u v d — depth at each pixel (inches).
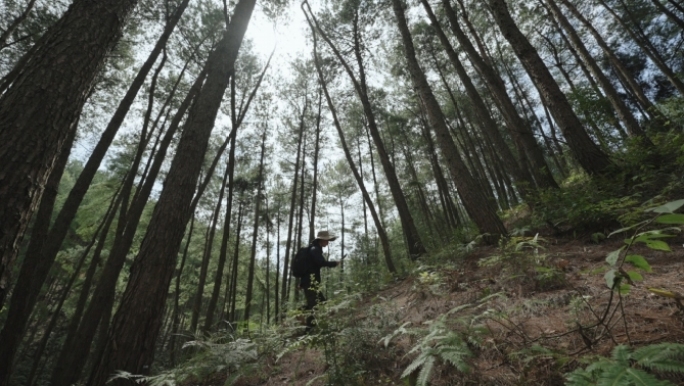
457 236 247.3
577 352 62.3
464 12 516.7
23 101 91.1
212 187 764.0
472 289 129.4
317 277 169.0
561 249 152.0
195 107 157.9
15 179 81.8
